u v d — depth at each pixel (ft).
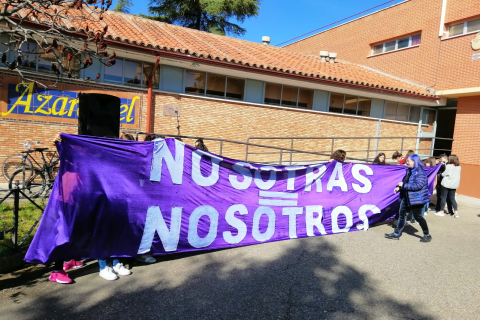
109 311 11.11
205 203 16.40
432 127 52.06
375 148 46.55
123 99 31.17
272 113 39.19
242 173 17.56
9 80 26.68
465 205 33.50
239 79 37.47
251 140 38.37
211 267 14.89
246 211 17.69
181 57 30.71
